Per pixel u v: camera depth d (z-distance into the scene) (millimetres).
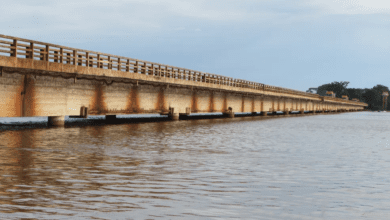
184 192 10242
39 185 10570
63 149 17922
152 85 42031
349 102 166750
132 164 14359
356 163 16156
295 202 9602
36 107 27328
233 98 64125
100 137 23938
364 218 8484
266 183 11680
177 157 16484
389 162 16641
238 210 8789
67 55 30203
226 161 15766
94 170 12953
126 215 8172
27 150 17203
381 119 79500
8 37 24141
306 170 14125
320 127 42812
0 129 27672
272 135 29641
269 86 79375
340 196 10336
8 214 8031
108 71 33062
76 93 31203
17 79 25797
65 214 8141
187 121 47250
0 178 11328
